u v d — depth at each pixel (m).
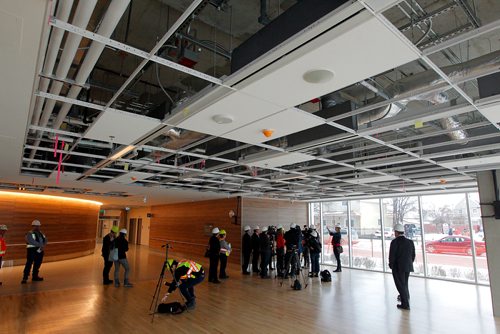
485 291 7.29
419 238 9.53
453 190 8.33
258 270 9.13
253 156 4.89
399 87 2.78
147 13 3.31
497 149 4.41
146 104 4.32
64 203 10.98
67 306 5.25
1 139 3.87
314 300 6.03
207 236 11.34
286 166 5.80
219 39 3.73
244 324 4.57
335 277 8.69
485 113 2.94
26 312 4.87
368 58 2.05
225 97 2.68
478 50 3.54
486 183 5.66
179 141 4.03
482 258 8.31
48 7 1.63
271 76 2.29
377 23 1.72
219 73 3.84
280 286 7.25
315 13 1.81
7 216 9.09
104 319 4.63
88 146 4.62
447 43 1.93
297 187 8.10
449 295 6.82
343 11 1.66
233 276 8.52
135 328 4.30
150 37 3.71
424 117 3.08
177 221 13.27
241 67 2.30
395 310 5.45
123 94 4.69
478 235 8.45
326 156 4.59
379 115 3.22
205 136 3.94
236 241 10.06
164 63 2.26
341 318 4.93
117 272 6.89
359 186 7.77
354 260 10.86
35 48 1.94
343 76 2.28
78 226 11.70
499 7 2.97
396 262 5.71
